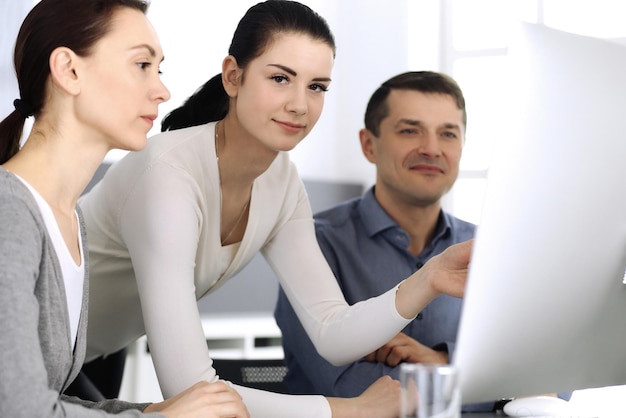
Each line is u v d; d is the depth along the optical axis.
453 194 5.18
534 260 1.34
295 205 2.25
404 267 2.45
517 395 1.49
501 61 5.15
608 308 1.49
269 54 1.95
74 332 1.59
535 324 1.39
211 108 2.15
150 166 1.92
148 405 1.64
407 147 2.42
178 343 1.78
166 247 1.85
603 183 1.38
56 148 1.52
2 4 4.12
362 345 1.95
